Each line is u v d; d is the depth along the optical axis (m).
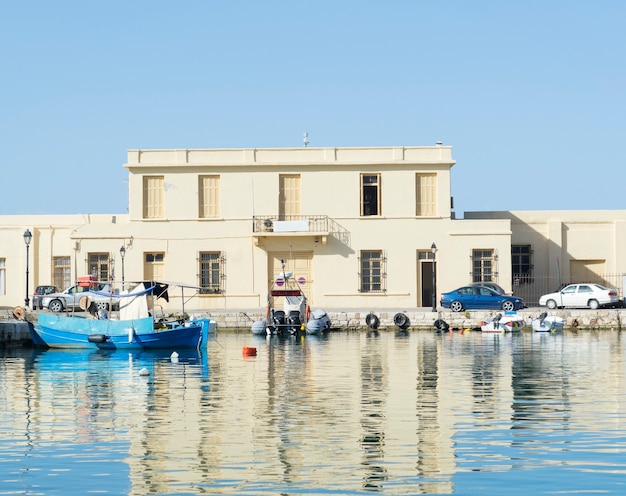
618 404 23.31
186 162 57.59
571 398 24.36
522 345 40.97
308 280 57.78
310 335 48.19
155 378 29.42
